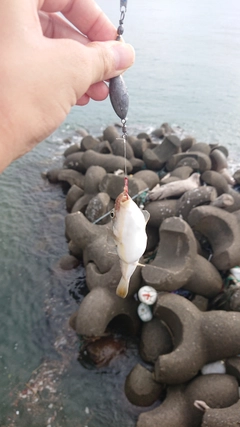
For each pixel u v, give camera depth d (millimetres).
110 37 295
